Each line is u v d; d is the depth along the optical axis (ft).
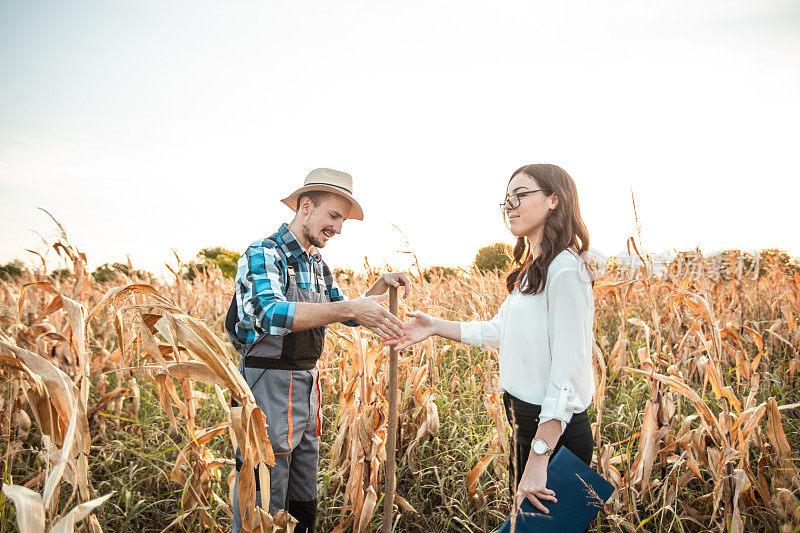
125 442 10.68
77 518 4.68
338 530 8.55
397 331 7.22
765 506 7.79
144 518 9.08
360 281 17.81
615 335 15.99
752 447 9.59
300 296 7.73
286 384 7.23
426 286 18.06
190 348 5.86
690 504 8.68
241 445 6.02
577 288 5.87
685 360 12.17
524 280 6.41
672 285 13.71
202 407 12.75
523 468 6.48
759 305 20.02
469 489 9.11
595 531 8.09
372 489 8.44
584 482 5.70
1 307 10.29
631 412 11.07
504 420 9.52
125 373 11.76
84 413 5.56
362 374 8.95
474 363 15.61
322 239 7.91
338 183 7.77
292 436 7.32
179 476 7.96
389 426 7.72
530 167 6.44
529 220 6.30
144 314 6.06
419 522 9.46
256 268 7.27
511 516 5.43
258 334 7.14
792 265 21.61
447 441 11.44
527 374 6.28
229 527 8.45
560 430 5.77
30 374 5.46
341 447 9.60
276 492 7.20
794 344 13.82
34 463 9.20
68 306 5.83
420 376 11.53
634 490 8.15
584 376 5.90
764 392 11.67
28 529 4.12
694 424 11.02
